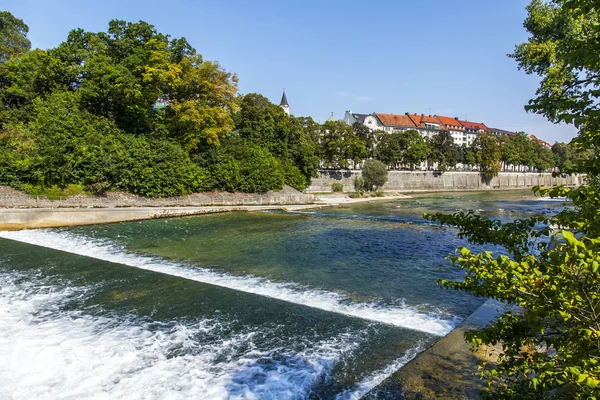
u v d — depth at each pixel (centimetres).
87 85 4266
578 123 360
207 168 4972
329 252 2184
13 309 1262
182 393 793
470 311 1272
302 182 6425
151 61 4544
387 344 1016
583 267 280
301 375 860
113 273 1722
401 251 2214
